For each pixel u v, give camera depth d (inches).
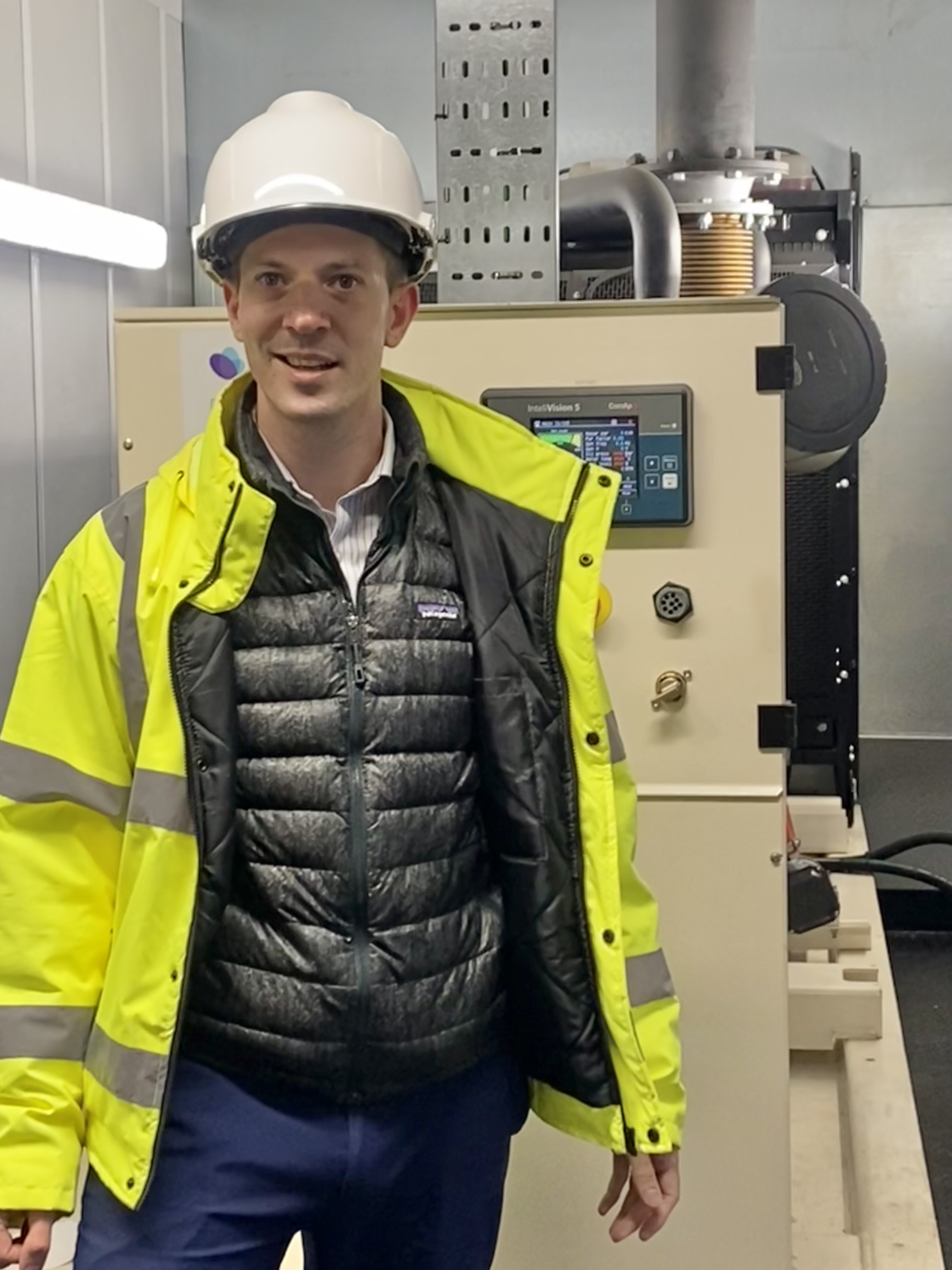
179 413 71.4
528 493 52.5
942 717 161.2
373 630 48.4
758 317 67.7
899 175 153.3
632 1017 52.1
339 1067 47.3
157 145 135.9
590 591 51.0
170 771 46.4
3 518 104.0
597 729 50.8
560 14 152.0
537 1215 72.6
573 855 50.4
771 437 68.2
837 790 126.4
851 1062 93.7
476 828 50.7
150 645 47.6
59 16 113.1
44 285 109.8
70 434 114.3
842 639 123.9
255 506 46.6
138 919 46.4
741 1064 71.2
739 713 69.7
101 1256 47.5
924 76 151.3
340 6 149.7
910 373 156.3
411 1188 50.1
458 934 49.2
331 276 46.3
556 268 77.2
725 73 113.4
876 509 158.7
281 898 47.2
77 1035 48.7
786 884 72.2
